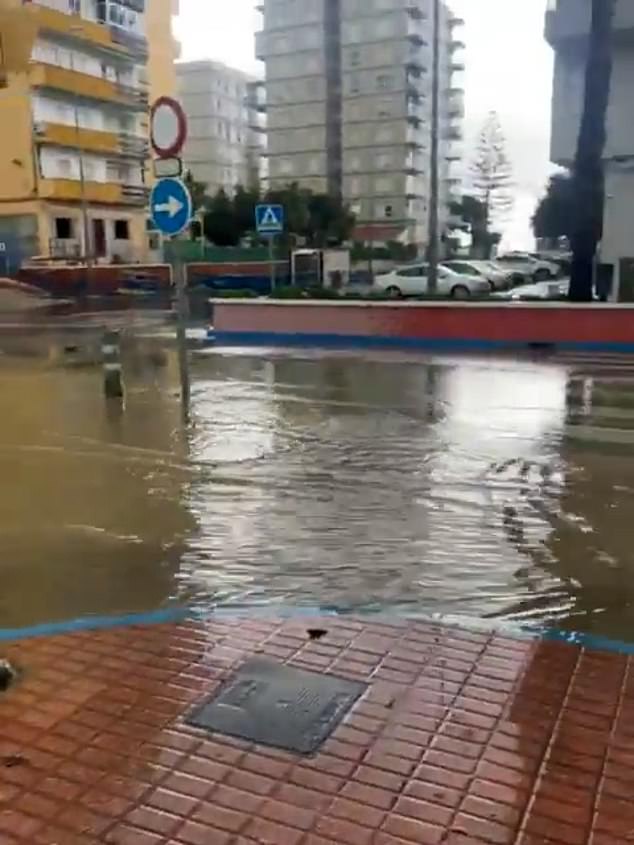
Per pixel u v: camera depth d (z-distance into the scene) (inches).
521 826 110.8
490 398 456.8
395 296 741.3
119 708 141.0
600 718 136.3
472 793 117.6
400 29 3102.9
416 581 208.7
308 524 253.1
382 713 138.3
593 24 676.1
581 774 121.6
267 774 122.5
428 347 669.9
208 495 283.1
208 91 3440.0
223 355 654.5
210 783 120.7
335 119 3218.5
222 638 167.8
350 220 2060.8
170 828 111.5
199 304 1222.3
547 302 650.2
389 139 3176.7
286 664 155.9
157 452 341.1
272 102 3348.9
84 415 419.2
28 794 118.7
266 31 3321.9
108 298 1301.7
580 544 233.9
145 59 1881.2
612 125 775.7
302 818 113.0
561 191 2052.2
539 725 134.4
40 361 634.2
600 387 486.6
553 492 283.4
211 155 3474.4
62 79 1619.1
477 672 152.4
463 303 660.7
